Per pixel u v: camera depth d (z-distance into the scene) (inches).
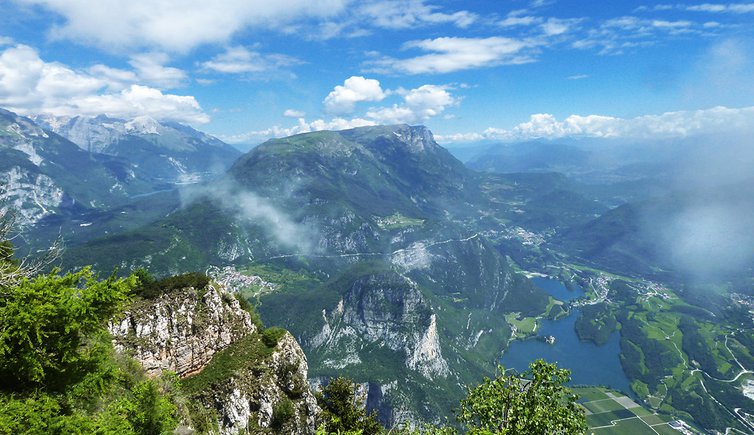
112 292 1122.0
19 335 954.7
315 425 2684.5
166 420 1472.7
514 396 1740.9
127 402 1330.0
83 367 1144.8
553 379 1675.7
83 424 997.8
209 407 2276.1
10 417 872.9
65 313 1024.2
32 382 1042.1
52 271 1100.5
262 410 2469.2
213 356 2623.0
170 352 2390.5
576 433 1566.2
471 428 1800.0
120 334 2230.6
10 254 1402.6
